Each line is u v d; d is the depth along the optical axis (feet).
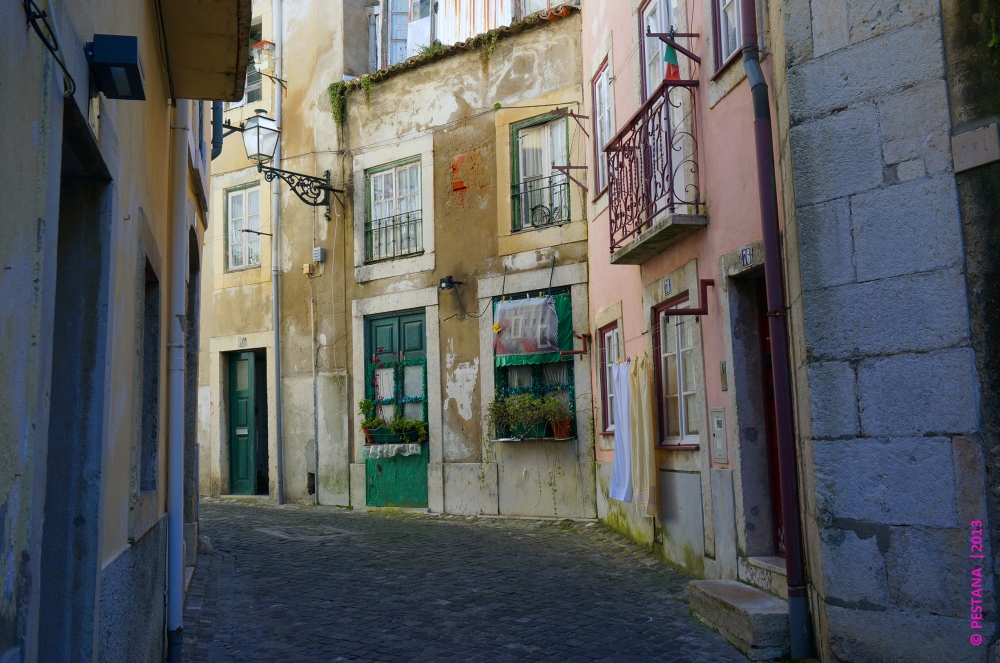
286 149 50.93
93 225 11.13
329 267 48.60
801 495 17.48
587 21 37.78
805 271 15.92
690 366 25.96
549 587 24.56
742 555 21.34
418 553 30.86
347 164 48.29
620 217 29.81
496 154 42.42
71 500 10.62
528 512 39.58
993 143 13.80
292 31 51.70
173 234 19.44
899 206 14.92
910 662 14.34
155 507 16.58
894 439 14.75
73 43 8.89
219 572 27.73
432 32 48.67
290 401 49.60
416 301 44.60
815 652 16.62
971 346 14.07
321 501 47.83
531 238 40.63
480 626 20.40
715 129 23.26
